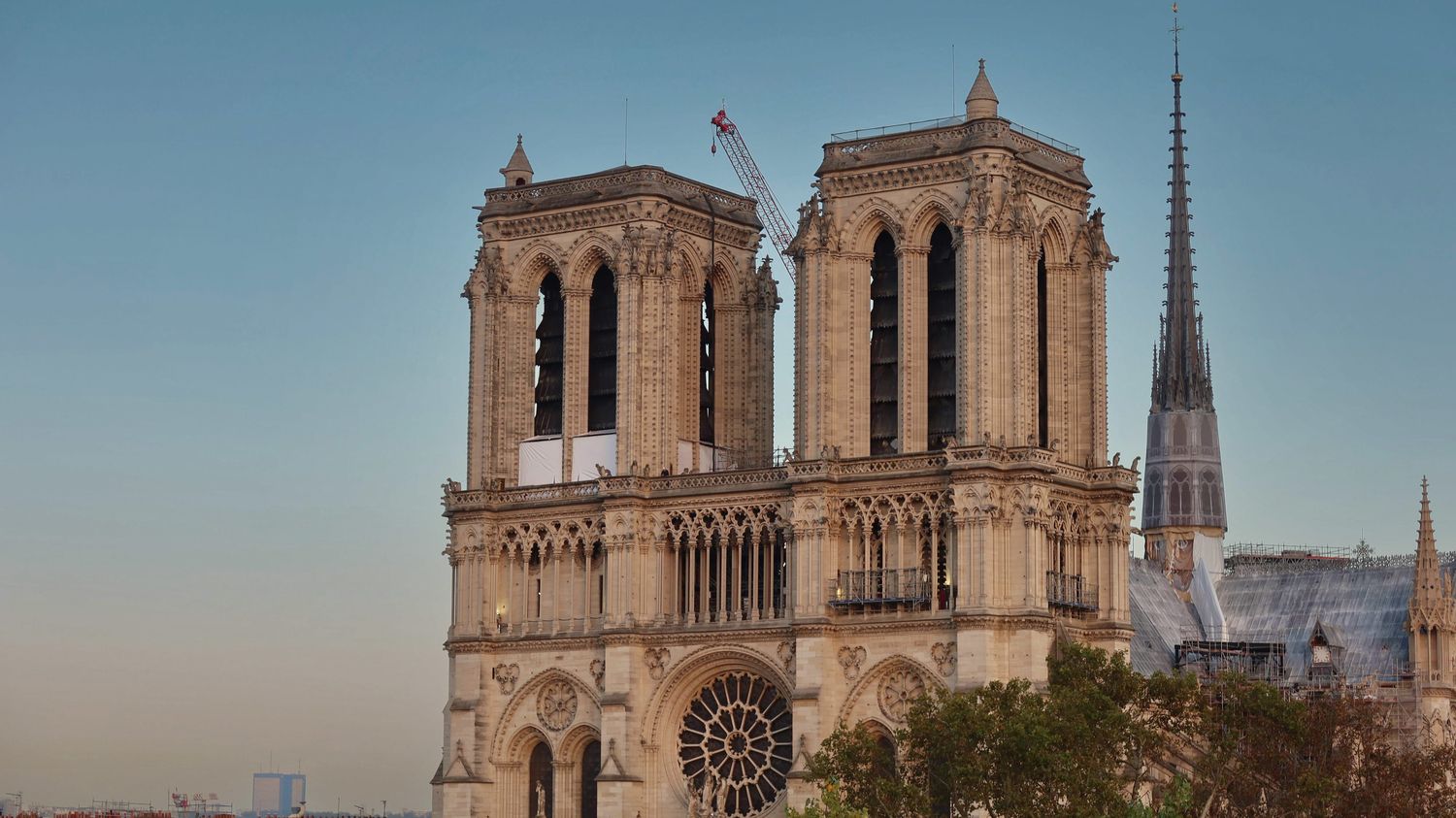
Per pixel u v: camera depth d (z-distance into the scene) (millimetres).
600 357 183125
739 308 185625
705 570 172875
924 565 164125
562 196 182625
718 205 185625
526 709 179125
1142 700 153125
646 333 176250
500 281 183500
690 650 172000
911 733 146875
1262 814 153000
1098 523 168750
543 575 179500
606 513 175250
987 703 146750
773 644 168875
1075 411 170500
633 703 172875
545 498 179250
